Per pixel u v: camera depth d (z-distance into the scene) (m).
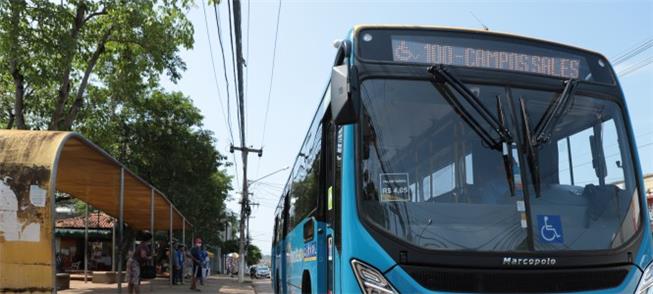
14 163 7.86
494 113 5.30
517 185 5.05
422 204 4.86
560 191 5.14
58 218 38.72
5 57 15.52
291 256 10.34
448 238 4.73
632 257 5.06
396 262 4.61
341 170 5.09
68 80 17.25
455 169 5.05
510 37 5.64
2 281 7.54
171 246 22.50
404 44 5.39
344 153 5.03
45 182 7.80
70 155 11.80
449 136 5.14
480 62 5.49
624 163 5.49
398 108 5.16
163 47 18.53
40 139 8.16
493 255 4.70
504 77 5.46
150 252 17.98
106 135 22.05
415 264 4.61
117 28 17.77
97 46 18.28
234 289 24.44
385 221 4.75
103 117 22.00
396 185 4.90
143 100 27.59
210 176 35.19
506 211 4.93
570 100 5.52
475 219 4.85
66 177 14.69
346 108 4.75
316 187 7.04
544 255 4.78
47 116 20.72
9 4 14.83
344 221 4.85
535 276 4.73
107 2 17.30
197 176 32.53
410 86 5.24
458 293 4.57
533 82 5.50
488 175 5.07
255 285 33.94
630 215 5.26
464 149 5.12
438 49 5.43
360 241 4.70
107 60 19.23
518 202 4.98
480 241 4.76
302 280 8.26
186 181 32.19
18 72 16.48
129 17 17.39
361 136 5.01
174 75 21.91
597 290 4.85
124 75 19.02
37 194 7.77
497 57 5.54
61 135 8.32
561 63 5.70
